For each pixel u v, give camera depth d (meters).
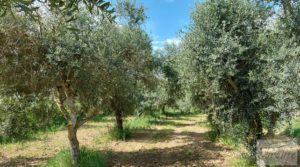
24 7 2.13
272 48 7.64
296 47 7.73
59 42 8.09
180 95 21.56
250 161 8.95
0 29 7.69
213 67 8.01
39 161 11.55
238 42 7.90
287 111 7.29
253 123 8.56
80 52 8.36
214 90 8.47
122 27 13.50
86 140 15.72
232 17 8.30
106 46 9.06
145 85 15.06
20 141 14.59
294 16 8.06
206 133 16.08
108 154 12.20
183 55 8.90
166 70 19.89
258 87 7.99
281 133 10.27
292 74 7.06
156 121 23.67
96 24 8.71
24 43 7.92
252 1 8.33
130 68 10.99
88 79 8.86
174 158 11.41
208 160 10.70
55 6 2.20
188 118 27.38
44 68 8.37
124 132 15.39
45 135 16.73
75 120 9.41
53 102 9.79
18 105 10.16
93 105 9.51
